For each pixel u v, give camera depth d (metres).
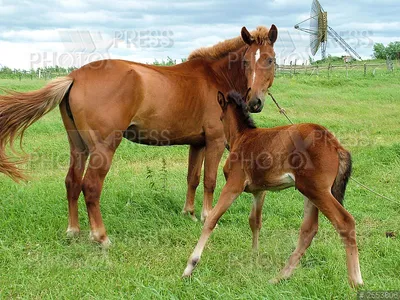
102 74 5.93
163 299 4.31
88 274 4.96
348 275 4.56
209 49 7.05
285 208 7.27
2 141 5.84
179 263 5.34
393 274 4.95
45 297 4.56
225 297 4.28
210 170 6.90
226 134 5.40
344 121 15.30
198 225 6.60
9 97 5.77
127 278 4.89
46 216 6.43
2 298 4.55
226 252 5.65
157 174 8.92
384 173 9.03
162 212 6.91
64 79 5.90
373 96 21.16
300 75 28.34
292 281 4.72
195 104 6.59
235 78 7.09
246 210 7.23
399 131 13.78
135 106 6.09
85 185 5.87
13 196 7.05
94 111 5.85
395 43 33.56
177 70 6.68
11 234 5.93
